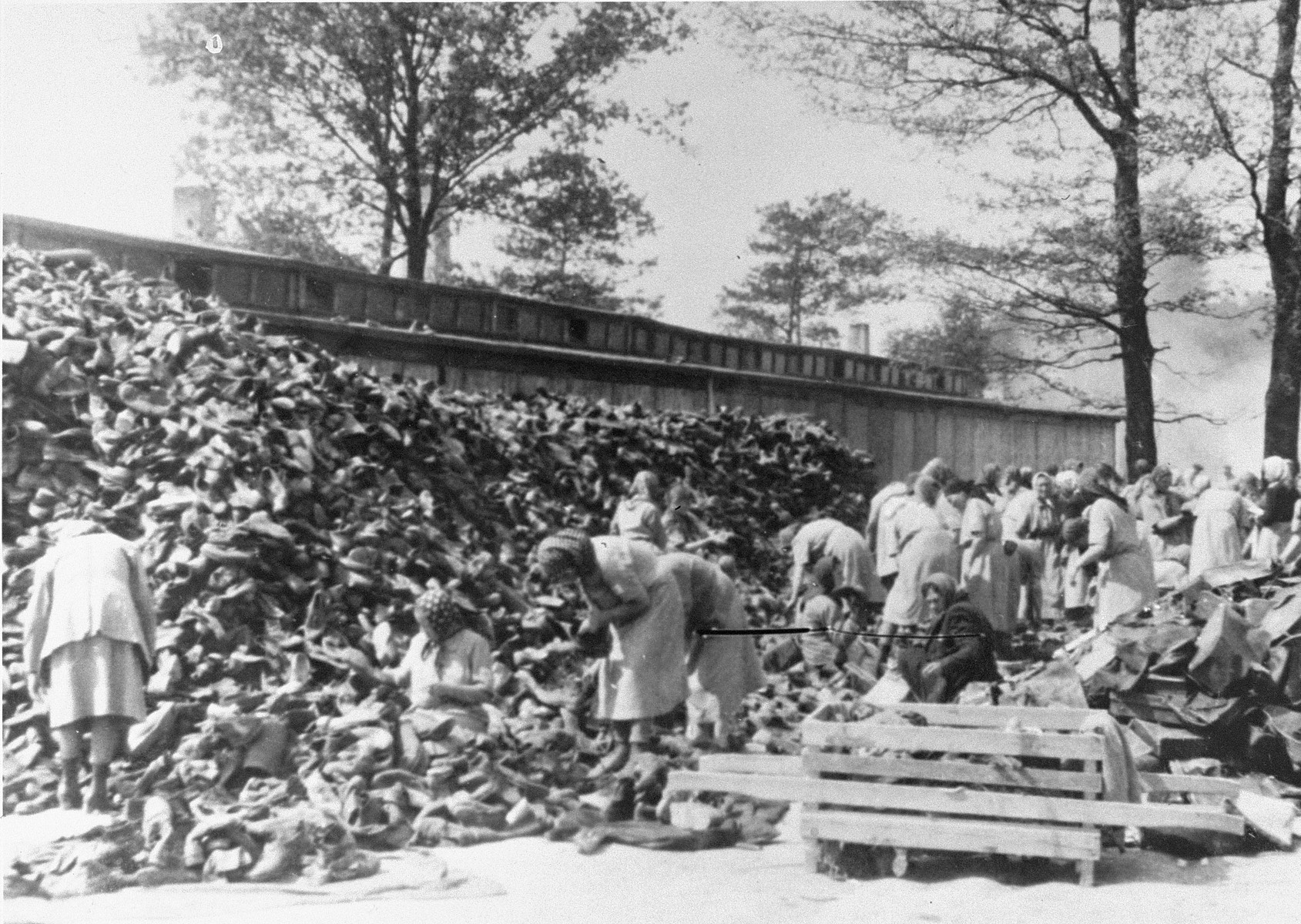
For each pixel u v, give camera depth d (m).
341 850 6.88
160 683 9.20
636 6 20.08
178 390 12.10
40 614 8.24
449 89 22.33
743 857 7.36
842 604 12.43
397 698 8.80
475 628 11.32
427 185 22.86
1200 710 8.48
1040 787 6.94
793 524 17.62
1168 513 16.58
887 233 18.81
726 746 9.21
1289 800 7.89
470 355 17.89
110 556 8.37
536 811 7.79
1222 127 17.52
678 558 9.18
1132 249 18.12
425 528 12.43
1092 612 15.66
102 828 7.07
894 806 6.98
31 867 6.77
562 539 8.34
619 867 7.07
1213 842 7.38
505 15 22.00
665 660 8.50
